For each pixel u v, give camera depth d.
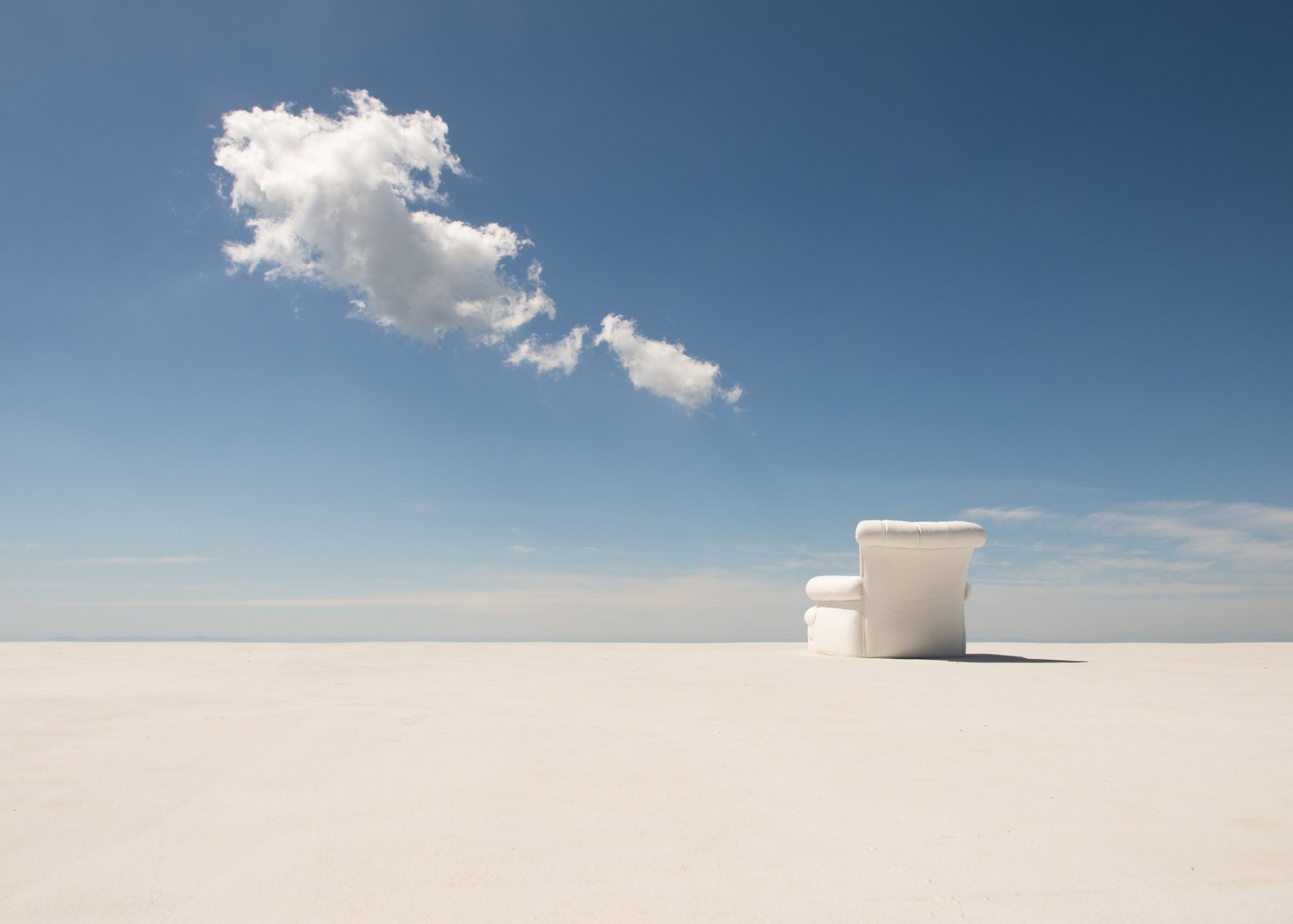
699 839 2.23
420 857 2.09
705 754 3.27
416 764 3.07
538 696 4.94
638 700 4.80
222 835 2.24
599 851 2.13
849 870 2.01
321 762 3.09
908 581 8.46
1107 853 2.12
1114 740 3.54
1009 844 2.19
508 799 2.60
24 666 6.73
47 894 1.85
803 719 4.12
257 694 4.95
